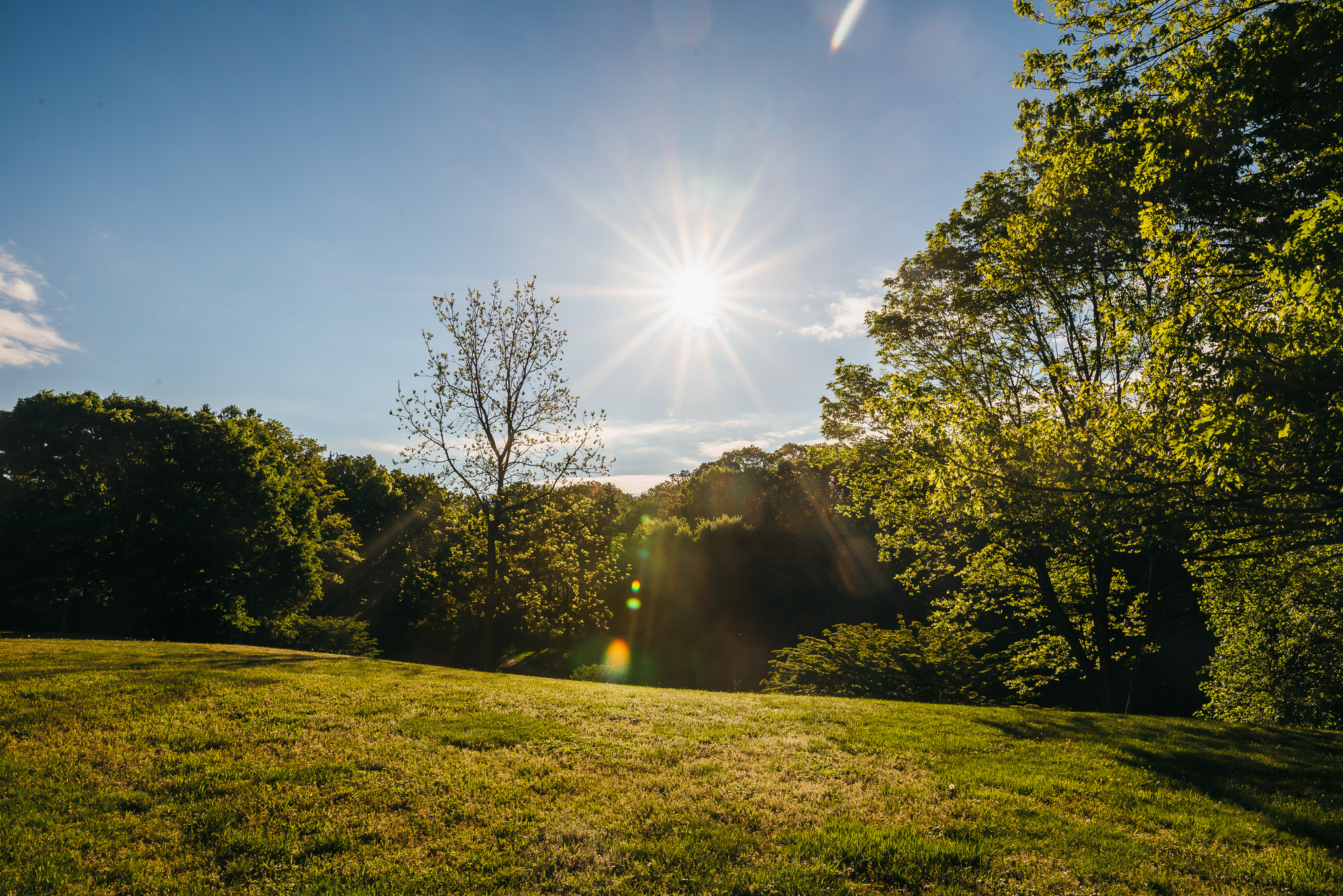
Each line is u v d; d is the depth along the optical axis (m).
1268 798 8.38
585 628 48.16
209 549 33.88
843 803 7.76
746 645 48.16
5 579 31.66
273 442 42.91
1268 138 9.45
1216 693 21.27
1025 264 16.05
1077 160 11.84
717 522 53.56
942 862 6.23
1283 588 16.88
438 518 46.22
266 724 9.67
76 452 33.72
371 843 6.29
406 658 52.19
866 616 49.97
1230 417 7.89
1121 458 11.60
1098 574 19.59
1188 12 10.19
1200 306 8.84
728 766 9.02
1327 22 7.79
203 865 5.79
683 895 5.50
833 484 64.12
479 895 5.40
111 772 7.53
